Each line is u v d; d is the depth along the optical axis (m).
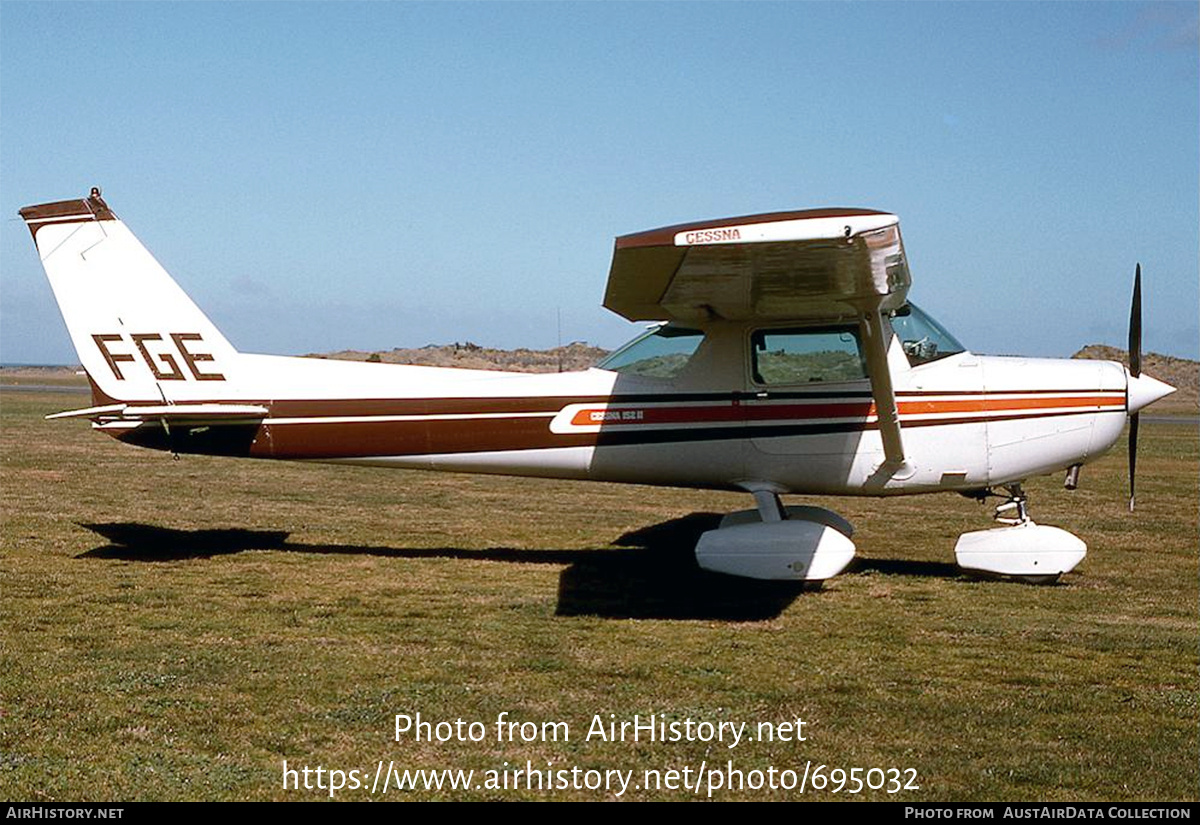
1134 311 7.81
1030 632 6.32
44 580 7.41
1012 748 4.46
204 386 8.11
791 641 6.10
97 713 4.75
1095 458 7.69
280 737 4.52
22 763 4.20
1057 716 4.86
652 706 4.95
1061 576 8.02
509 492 12.70
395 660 5.62
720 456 7.68
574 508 11.45
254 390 8.09
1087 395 7.52
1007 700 5.07
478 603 6.96
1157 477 15.32
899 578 7.92
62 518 10.00
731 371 7.61
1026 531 7.78
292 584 7.45
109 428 8.08
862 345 7.48
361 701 4.98
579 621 6.51
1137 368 7.82
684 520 10.62
